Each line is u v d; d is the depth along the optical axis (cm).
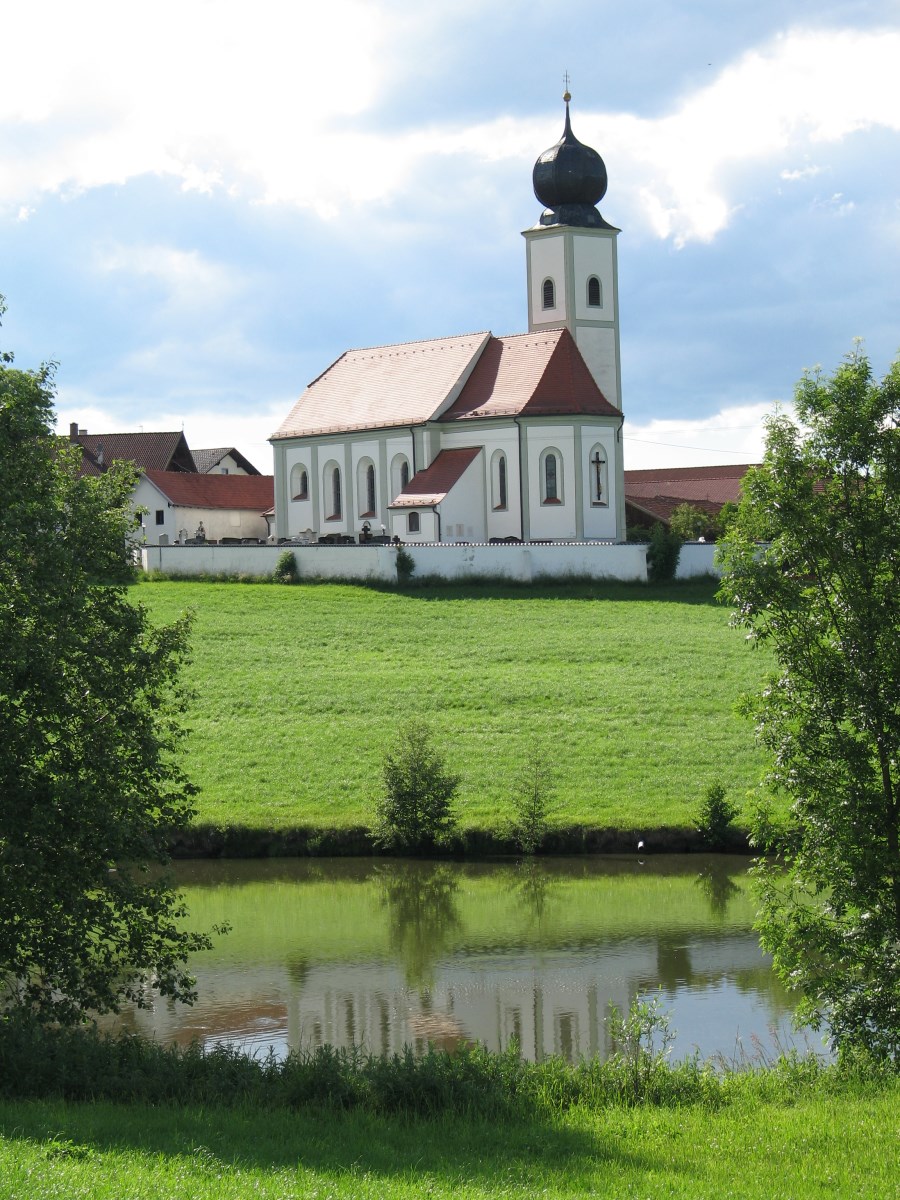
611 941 3875
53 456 2731
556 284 11131
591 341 11181
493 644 7950
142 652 2664
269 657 7688
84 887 2539
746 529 2841
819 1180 1747
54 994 3253
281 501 11650
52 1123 1850
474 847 5209
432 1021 3170
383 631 8231
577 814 5381
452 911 4291
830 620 2744
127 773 2662
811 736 2709
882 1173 1770
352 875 4884
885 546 2708
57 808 2467
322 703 6925
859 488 2811
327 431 11281
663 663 7544
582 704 6869
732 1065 2767
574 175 11112
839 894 2650
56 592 2523
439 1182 1691
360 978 3538
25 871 2423
